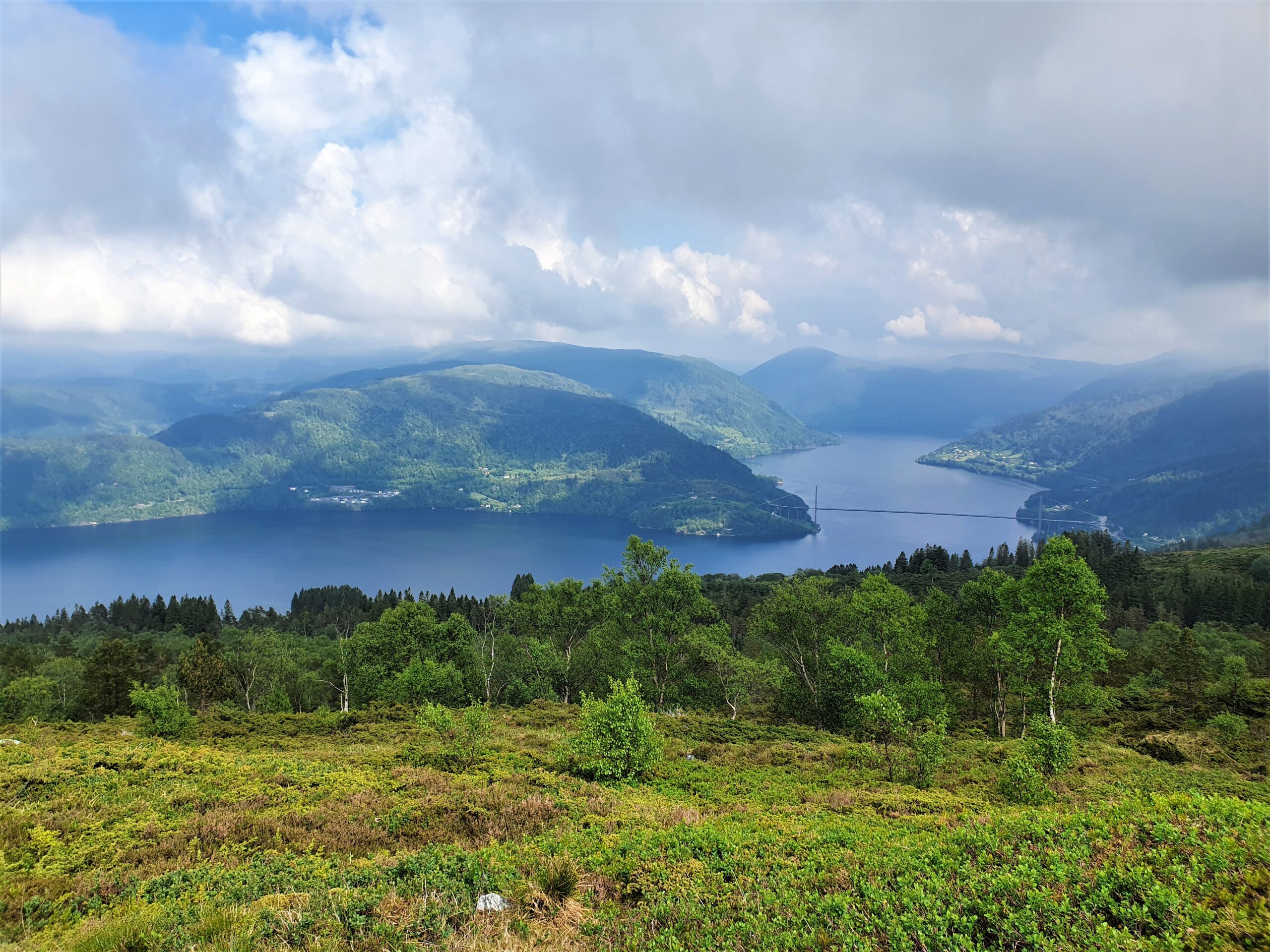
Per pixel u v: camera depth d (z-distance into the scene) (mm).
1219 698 42312
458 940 9180
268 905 10352
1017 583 37656
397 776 22156
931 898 8336
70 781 21438
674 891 10586
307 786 20734
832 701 41688
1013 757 19719
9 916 10836
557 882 11258
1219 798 9789
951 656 42781
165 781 22016
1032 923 7359
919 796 19984
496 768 24656
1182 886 7496
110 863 13938
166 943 9125
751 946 8227
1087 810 11117
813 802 19828
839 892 9383
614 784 22406
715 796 21281
